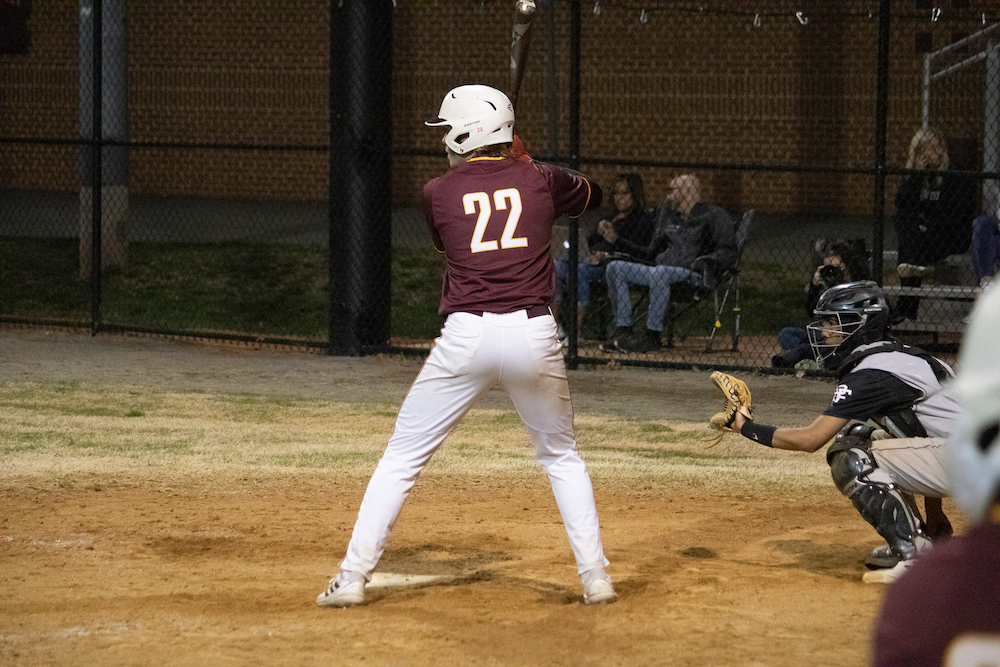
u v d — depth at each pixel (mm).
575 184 14531
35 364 35031
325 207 72000
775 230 63031
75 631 13164
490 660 12242
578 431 27438
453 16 70000
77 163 73875
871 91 64625
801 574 15883
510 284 13695
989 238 36438
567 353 36219
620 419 28859
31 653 12367
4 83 74188
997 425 3787
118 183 50000
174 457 23641
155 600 14469
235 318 44125
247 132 74812
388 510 14125
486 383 13898
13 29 52625
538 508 20172
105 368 34750
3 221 63094
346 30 37156
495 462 23828
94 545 17234
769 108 66062
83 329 41688
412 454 14156
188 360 36625
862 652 12477
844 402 14773
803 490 21672
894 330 38000
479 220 13797
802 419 28469
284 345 39750
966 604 4004
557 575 15938
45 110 73938
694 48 66438
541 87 68500
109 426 26703
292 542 17625
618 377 34656
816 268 36312
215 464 23109
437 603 14461
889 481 15203
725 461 24484
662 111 67000
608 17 66875
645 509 20125
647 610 14070
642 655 12383
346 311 38094
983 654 3973
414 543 17750
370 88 37375
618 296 38438
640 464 23828
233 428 26906
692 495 21188
